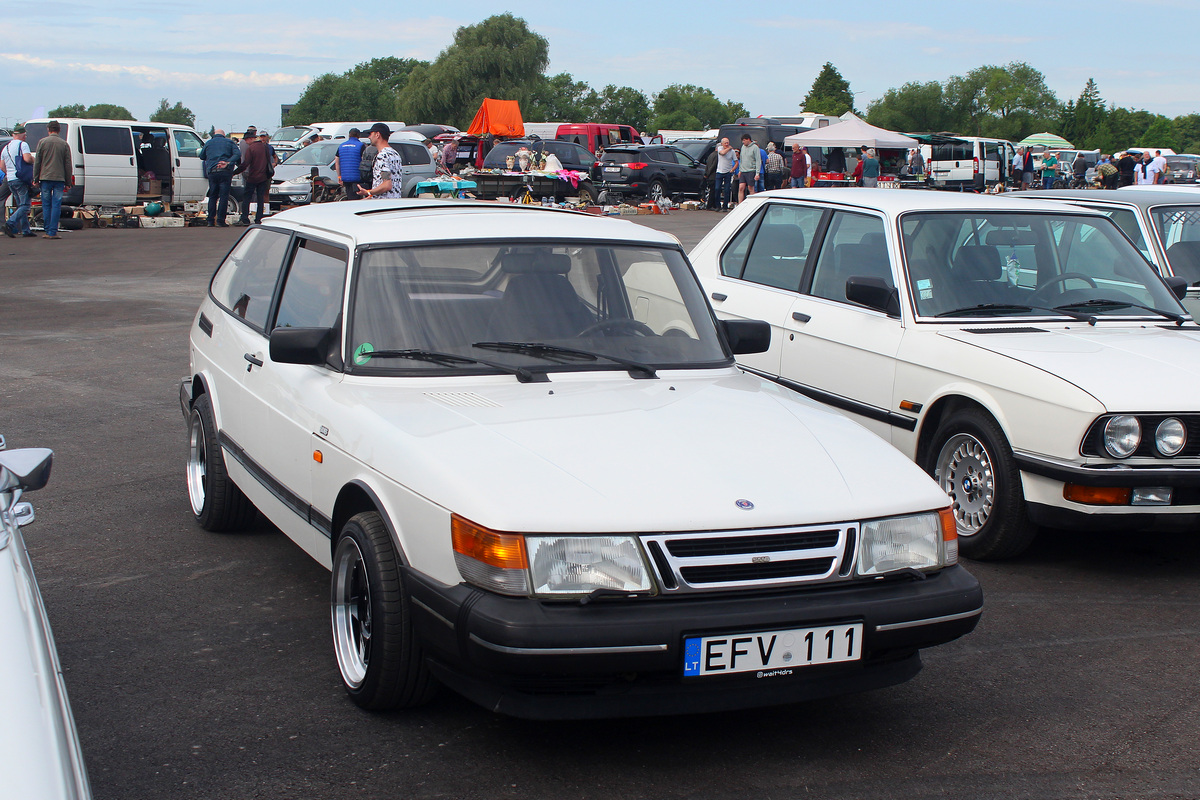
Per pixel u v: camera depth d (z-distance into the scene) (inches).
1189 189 335.3
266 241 214.2
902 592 131.5
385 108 5959.6
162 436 295.1
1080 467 196.5
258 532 224.4
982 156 1642.5
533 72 3641.7
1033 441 203.3
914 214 251.4
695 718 147.9
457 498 127.0
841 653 128.2
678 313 181.8
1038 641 177.3
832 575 129.0
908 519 135.0
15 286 584.4
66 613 179.3
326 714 145.9
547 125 1781.5
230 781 128.6
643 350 172.1
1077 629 182.9
